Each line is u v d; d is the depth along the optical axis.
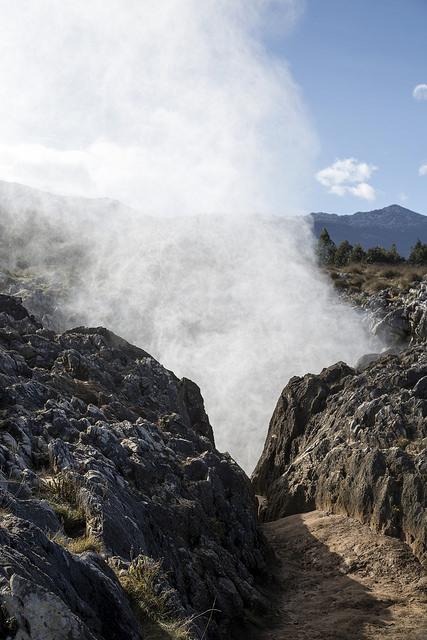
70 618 6.50
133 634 8.44
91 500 12.57
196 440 25.94
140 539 12.89
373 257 79.31
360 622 18.08
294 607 19.62
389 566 22.14
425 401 28.28
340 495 27.05
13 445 14.95
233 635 15.95
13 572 6.87
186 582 15.02
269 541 25.81
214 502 21.14
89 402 23.75
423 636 17.11
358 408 30.11
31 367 25.97
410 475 24.33
